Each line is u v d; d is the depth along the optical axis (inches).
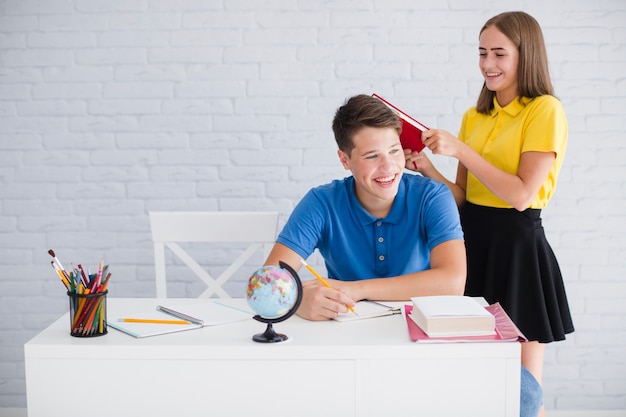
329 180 113.6
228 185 114.0
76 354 56.8
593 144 111.8
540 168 84.7
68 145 114.1
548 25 110.5
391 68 111.7
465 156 83.1
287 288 57.0
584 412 115.0
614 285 113.5
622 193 112.3
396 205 74.9
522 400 69.6
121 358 56.9
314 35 111.5
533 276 86.4
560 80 111.1
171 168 114.0
